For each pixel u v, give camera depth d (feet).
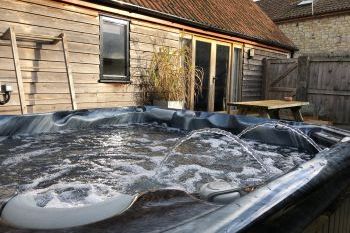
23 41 15.43
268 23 36.52
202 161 9.41
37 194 5.29
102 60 18.85
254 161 9.48
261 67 32.37
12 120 10.94
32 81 15.97
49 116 12.10
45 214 3.75
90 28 17.98
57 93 17.02
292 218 3.07
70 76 16.48
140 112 15.84
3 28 14.57
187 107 22.65
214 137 13.07
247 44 29.78
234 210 2.79
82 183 7.14
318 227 3.79
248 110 18.99
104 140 12.01
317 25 46.55
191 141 12.27
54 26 16.40
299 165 4.36
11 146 10.48
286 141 11.35
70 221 3.47
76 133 12.89
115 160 9.32
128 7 18.90
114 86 19.67
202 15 25.27
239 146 11.46
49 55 16.49
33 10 15.51
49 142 11.28
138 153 10.21
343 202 4.57
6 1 14.53
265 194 3.20
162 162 9.21
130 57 20.34
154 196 4.25
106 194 6.18
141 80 21.17
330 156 5.10
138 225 3.11
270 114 20.97
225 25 26.45
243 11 33.78
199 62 25.35
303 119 24.17
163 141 12.17
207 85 26.37
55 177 7.62
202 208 3.70
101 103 19.08
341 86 26.43
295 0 52.21
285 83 30.76
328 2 46.03
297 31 49.01
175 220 3.21
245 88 30.53
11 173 7.84
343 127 24.94
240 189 4.58
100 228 3.12
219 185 4.76
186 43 24.21
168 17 21.29
